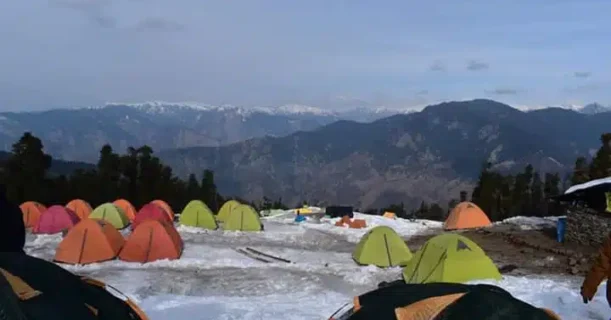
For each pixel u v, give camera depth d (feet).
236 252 63.82
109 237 56.54
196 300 38.17
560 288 40.57
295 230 84.58
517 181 157.58
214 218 85.30
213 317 32.73
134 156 135.95
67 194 119.34
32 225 80.02
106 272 50.80
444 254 43.83
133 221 80.18
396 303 18.67
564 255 59.47
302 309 35.50
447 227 85.81
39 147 114.11
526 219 87.71
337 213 101.35
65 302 14.60
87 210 86.07
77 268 52.54
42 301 14.17
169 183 139.13
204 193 147.33
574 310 31.68
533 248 64.75
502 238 73.26
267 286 46.21
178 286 45.65
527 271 51.96
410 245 71.82
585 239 63.77
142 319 18.16
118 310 16.52
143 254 55.42
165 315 33.04
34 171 112.06
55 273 15.80
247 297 41.19
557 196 68.23
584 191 64.49
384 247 55.21
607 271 22.57
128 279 47.80
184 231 78.95
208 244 69.00
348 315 20.12
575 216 65.82
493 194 156.15
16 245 19.85
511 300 17.88
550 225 81.25
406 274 48.16
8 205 19.77
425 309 17.74
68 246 54.70
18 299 13.64
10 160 111.65
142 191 131.75
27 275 15.02
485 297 17.67
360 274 50.65
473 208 85.61
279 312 34.45
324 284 47.19
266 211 117.80
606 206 61.67
